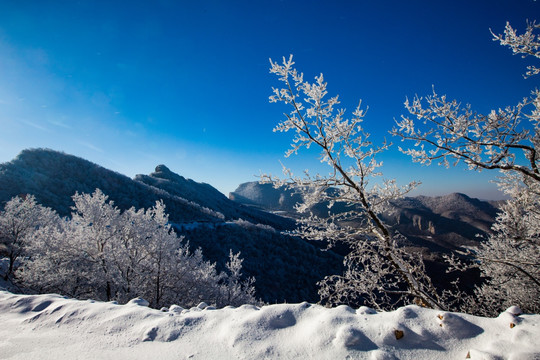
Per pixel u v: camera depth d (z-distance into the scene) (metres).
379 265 5.61
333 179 5.05
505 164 4.29
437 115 4.46
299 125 4.86
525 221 5.14
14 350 2.81
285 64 4.62
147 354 2.65
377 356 2.19
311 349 2.44
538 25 3.45
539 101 3.88
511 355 1.89
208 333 2.95
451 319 2.45
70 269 12.29
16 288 12.29
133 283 12.59
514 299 6.24
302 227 5.35
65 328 3.34
